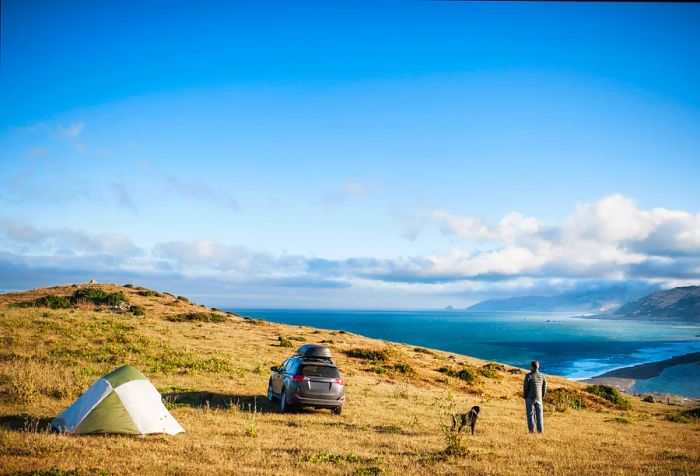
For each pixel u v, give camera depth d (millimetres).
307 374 16906
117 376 12555
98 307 52812
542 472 9500
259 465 9453
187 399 17906
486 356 100375
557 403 28562
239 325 51844
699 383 69938
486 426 16875
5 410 13984
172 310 57062
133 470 8656
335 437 13109
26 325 32125
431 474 9102
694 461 11500
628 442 14812
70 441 10688
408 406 20922
